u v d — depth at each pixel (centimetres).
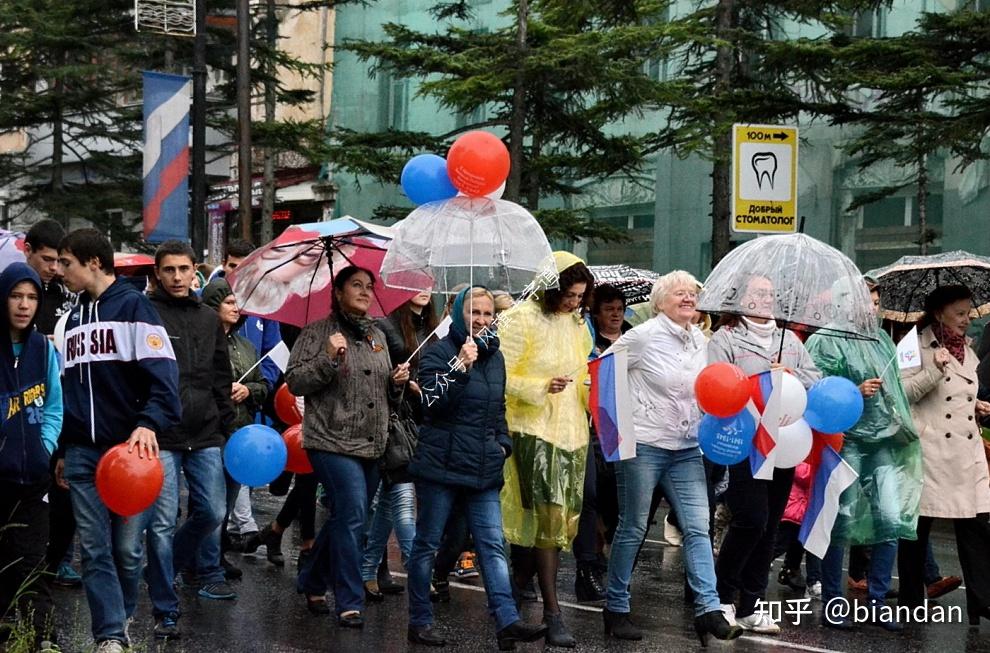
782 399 995
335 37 3734
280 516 1285
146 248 3641
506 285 1032
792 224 1566
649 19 2511
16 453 851
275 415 1302
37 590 881
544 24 2309
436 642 970
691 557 995
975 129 1866
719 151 2159
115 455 841
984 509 1133
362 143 2511
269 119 3161
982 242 2620
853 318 1020
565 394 995
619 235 2520
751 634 1061
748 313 1017
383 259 1100
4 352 854
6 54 3581
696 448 1009
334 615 1068
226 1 3209
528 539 984
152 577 958
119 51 3428
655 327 1004
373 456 1004
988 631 1117
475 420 946
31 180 4019
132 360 874
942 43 1908
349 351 1004
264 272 1114
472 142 959
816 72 2041
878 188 2748
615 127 3077
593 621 1088
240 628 1009
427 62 2350
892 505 1097
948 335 1164
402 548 1133
